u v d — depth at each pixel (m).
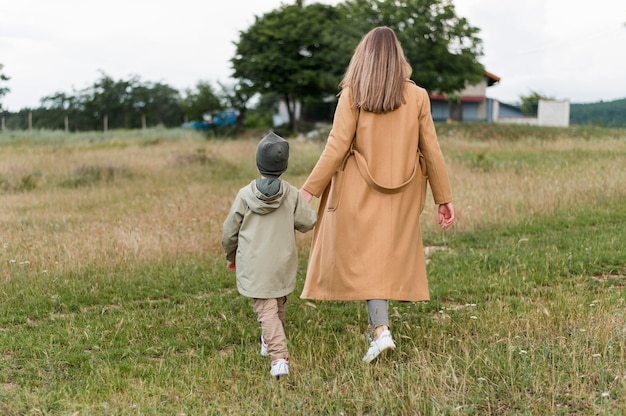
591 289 5.78
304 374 3.95
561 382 3.59
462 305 5.58
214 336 4.88
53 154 21.08
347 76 4.21
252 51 43.06
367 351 4.22
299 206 4.18
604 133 25.25
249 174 17.88
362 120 4.15
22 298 5.95
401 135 4.15
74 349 4.64
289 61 41.53
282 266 4.12
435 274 6.52
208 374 4.04
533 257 6.90
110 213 10.51
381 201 4.15
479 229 8.66
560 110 39.97
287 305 5.61
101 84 62.28
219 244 7.85
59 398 3.74
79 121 61.59
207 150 22.81
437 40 32.72
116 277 6.61
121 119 62.62
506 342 4.19
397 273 4.14
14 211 11.01
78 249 7.35
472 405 3.36
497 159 16.58
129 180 16.03
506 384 3.56
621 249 7.04
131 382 3.98
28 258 6.99
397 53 4.15
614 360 3.84
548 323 4.51
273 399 3.57
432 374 3.68
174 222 8.91
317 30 41.50
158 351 4.61
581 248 7.15
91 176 16.00
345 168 4.20
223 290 6.29
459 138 25.50
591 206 9.60
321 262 4.26
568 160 15.30
